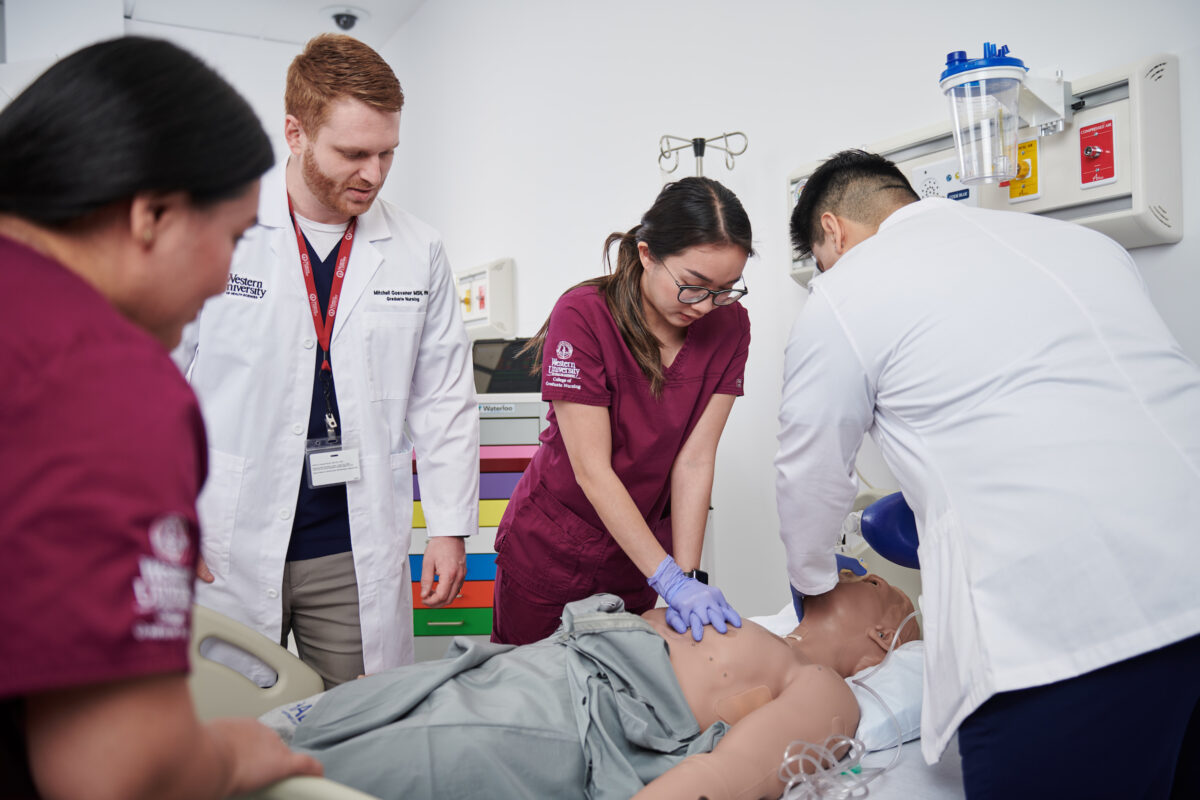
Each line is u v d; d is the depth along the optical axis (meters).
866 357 1.22
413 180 4.73
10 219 0.56
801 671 1.32
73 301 0.53
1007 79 1.63
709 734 1.23
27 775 0.54
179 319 0.64
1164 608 0.95
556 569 1.74
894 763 1.29
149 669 0.48
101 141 0.55
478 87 4.02
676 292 1.45
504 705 1.15
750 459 2.69
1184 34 1.64
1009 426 1.07
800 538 1.49
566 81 3.41
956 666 1.08
